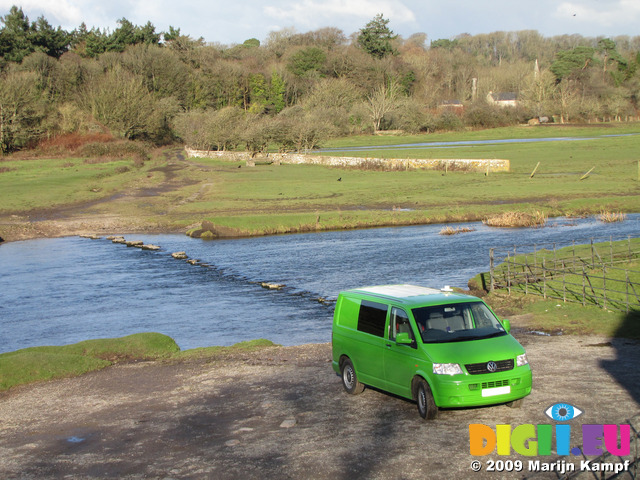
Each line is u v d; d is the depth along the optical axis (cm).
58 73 15688
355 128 16288
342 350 1320
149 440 1109
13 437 1188
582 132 14788
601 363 1427
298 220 5353
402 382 1145
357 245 4394
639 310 1944
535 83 17625
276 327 2422
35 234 5369
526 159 9588
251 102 19088
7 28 17762
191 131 12900
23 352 1794
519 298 2302
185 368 1644
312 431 1089
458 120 16488
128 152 11531
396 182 7638
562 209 5494
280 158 10788
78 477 958
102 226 5653
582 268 2417
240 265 3881
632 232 4244
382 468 909
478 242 4222
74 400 1413
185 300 3027
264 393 1359
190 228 5484
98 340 1933
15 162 10306
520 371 1077
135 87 13925
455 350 1078
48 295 3234
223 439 1085
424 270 3359
